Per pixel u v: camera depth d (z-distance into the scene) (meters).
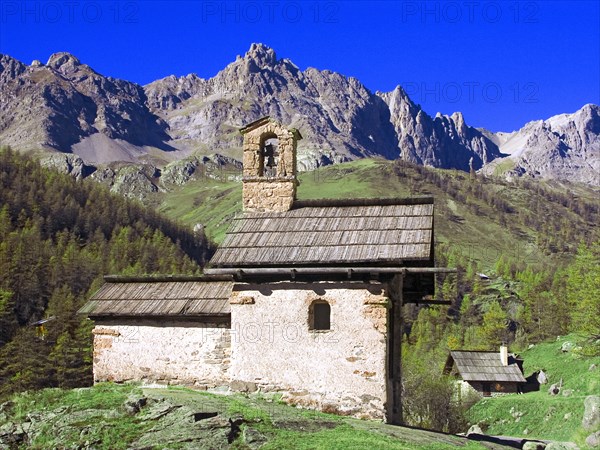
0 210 152.62
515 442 28.72
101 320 26.03
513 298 147.38
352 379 23.20
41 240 145.50
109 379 25.59
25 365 70.75
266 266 24.28
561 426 54.19
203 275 26.70
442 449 19.92
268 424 19.84
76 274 120.12
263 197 26.98
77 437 19.48
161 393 22.00
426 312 138.38
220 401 21.59
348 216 25.98
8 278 104.00
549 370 75.88
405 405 52.19
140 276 27.30
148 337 25.52
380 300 23.38
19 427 20.53
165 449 18.14
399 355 26.45
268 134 27.45
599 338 73.56
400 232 24.77
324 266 23.89
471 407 64.88
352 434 19.88
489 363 75.38
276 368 23.80
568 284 111.81
